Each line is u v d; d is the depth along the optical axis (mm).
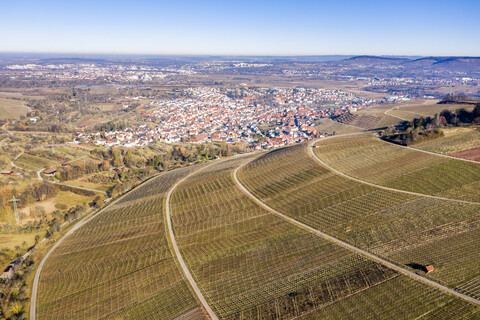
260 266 97375
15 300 98562
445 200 115375
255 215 128875
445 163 142250
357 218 113875
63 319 89562
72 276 108938
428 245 92688
